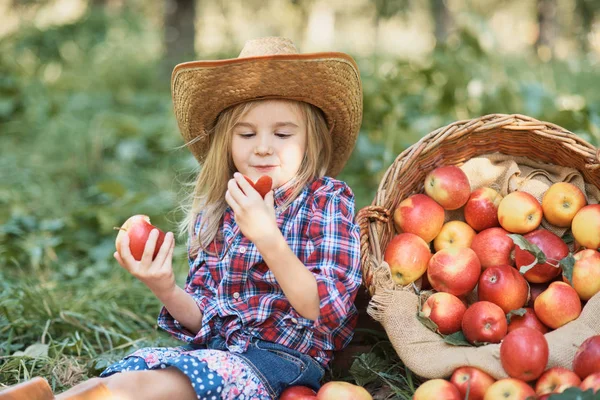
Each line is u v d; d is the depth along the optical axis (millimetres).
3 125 6211
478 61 4781
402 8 10992
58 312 2768
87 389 1723
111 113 6820
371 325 2400
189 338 2160
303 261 2070
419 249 2127
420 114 4781
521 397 1724
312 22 21297
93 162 5191
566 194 2209
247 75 2047
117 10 13117
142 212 3971
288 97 2107
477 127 2254
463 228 2266
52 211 4398
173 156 5363
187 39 8891
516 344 1777
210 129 2277
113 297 3053
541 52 9906
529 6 17016
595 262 2039
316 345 2076
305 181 2160
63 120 6125
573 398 1549
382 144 4371
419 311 2043
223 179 2234
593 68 8953
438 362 1910
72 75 8992
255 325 2051
